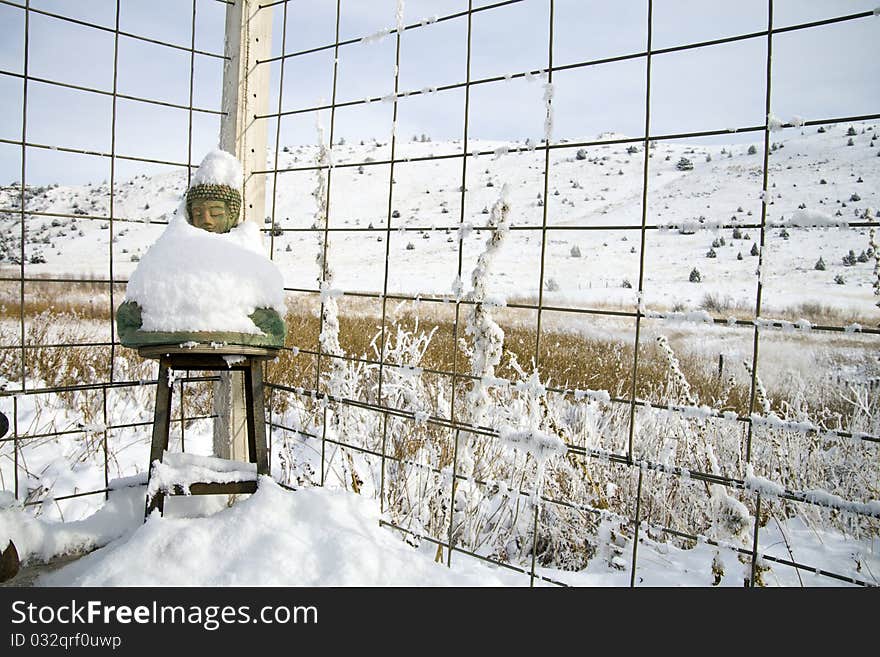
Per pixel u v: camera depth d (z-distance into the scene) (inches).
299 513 77.2
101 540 81.7
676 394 162.1
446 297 83.7
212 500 91.7
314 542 73.0
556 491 118.4
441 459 123.1
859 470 134.0
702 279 840.9
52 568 77.1
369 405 91.0
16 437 84.4
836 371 226.1
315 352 94.6
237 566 68.6
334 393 105.0
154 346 76.9
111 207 93.8
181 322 74.7
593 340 302.4
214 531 73.3
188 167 102.0
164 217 101.0
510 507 117.6
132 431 177.3
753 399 62.1
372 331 215.5
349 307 346.9
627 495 129.6
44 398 187.9
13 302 293.9
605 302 692.1
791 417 153.1
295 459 125.1
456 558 102.7
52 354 222.8
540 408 108.1
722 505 112.0
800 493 58.6
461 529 112.5
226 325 76.5
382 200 1414.9
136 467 140.9
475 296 84.0
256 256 81.8
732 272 860.6
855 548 119.8
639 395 182.4
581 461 112.9
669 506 127.9
